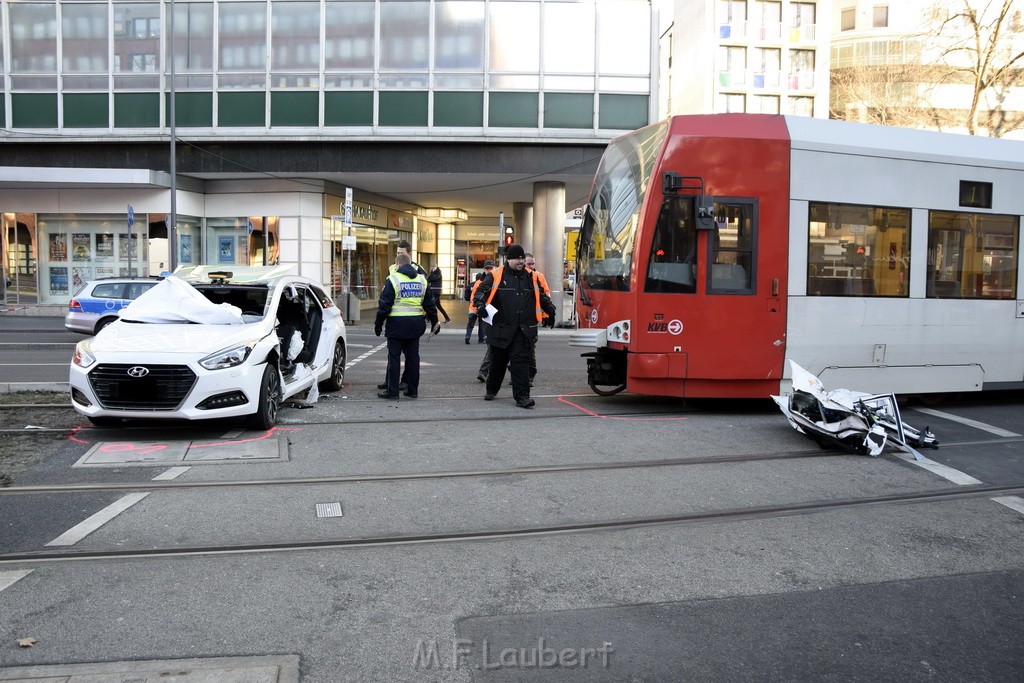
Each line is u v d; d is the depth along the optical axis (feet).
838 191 30.66
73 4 80.12
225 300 30.89
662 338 29.48
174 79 76.33
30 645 11.87
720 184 29.55
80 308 56.54
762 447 25.45
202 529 17.02
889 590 14.67
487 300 32.01
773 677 11.51
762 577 15.14
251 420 26.23
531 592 14.25
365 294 95.30
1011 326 33.78
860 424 24.67
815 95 189.67
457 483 20.81
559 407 32.24
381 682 11.09
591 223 34.06
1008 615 13.75
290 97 78.18
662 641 12.53
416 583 14.52
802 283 30.22
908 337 31.94
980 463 23.85
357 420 28.68
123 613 13.03
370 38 77.25
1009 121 111.04
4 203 84.12
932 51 108.06
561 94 77.00
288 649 11.95
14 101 81.25
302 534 16.88
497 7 76.38
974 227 33.01
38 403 30.50
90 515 17.79
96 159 81.10
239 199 84.58
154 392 24.31
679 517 18.37
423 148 77.82
